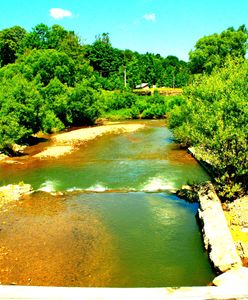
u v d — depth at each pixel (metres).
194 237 15.55
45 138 41.72
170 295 8.94
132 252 14.30
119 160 29.44
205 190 19.17
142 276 12.52
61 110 49.56
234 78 18.95
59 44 85.12
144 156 30.73
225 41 52.44
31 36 83.25
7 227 16.94
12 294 8.84
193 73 55.56
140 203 20.05
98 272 12.84
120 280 12.30
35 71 52.22
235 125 17.11
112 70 111.31
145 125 53.00
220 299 8.91
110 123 57.16
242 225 14.79
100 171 26.19
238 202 16.88
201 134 18.30
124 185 23.14
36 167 27.83
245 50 52.75
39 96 39.84
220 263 12.01
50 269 13.09
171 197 20.94
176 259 13.64
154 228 16.61
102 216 18.20
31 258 13.92
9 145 33.03
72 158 30.62
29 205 20.00
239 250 12.93
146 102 70.31
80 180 24.28
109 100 67.69
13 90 37.00
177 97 66.50
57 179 24.61
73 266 13.29
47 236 15.91
